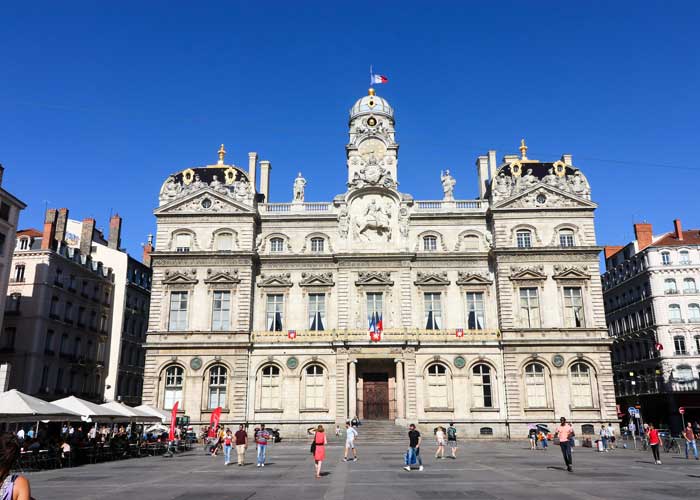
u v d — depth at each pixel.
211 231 65.44
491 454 43.59
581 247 62.75
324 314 64.31
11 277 70.00
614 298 97.25
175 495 22.55
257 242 66.75
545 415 59.50
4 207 59.59
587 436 58.06
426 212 66.56
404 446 51.88
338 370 61.03
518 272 62.59
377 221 66.31
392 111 73.38
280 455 43.66
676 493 22.27
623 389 92.81
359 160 69.00
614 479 27.12
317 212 67.38
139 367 88.75
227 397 60.84
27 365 66.19
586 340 60.62
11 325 68.19
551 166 68.69
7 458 7.00
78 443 39.06
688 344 79.62
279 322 64.38
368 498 21.25
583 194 65.38
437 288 64.44
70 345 73.75
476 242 66.31
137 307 89.00
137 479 28.69
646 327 84.25
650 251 83.50
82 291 77.19
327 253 65.19
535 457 40.72
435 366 61.69
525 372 60.94
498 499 20.81
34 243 72.56
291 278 65.38
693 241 83.94
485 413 60.22
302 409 60.44
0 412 32.56
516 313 61.97
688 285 81.62
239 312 62.72
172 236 65.50
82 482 27.52
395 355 60.94
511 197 64.94
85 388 76.62
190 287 63.75
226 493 23.03
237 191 66.44
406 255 64.31
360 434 57.44
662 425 79.31
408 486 24.75
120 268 84.81
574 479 27.12
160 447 47.75
